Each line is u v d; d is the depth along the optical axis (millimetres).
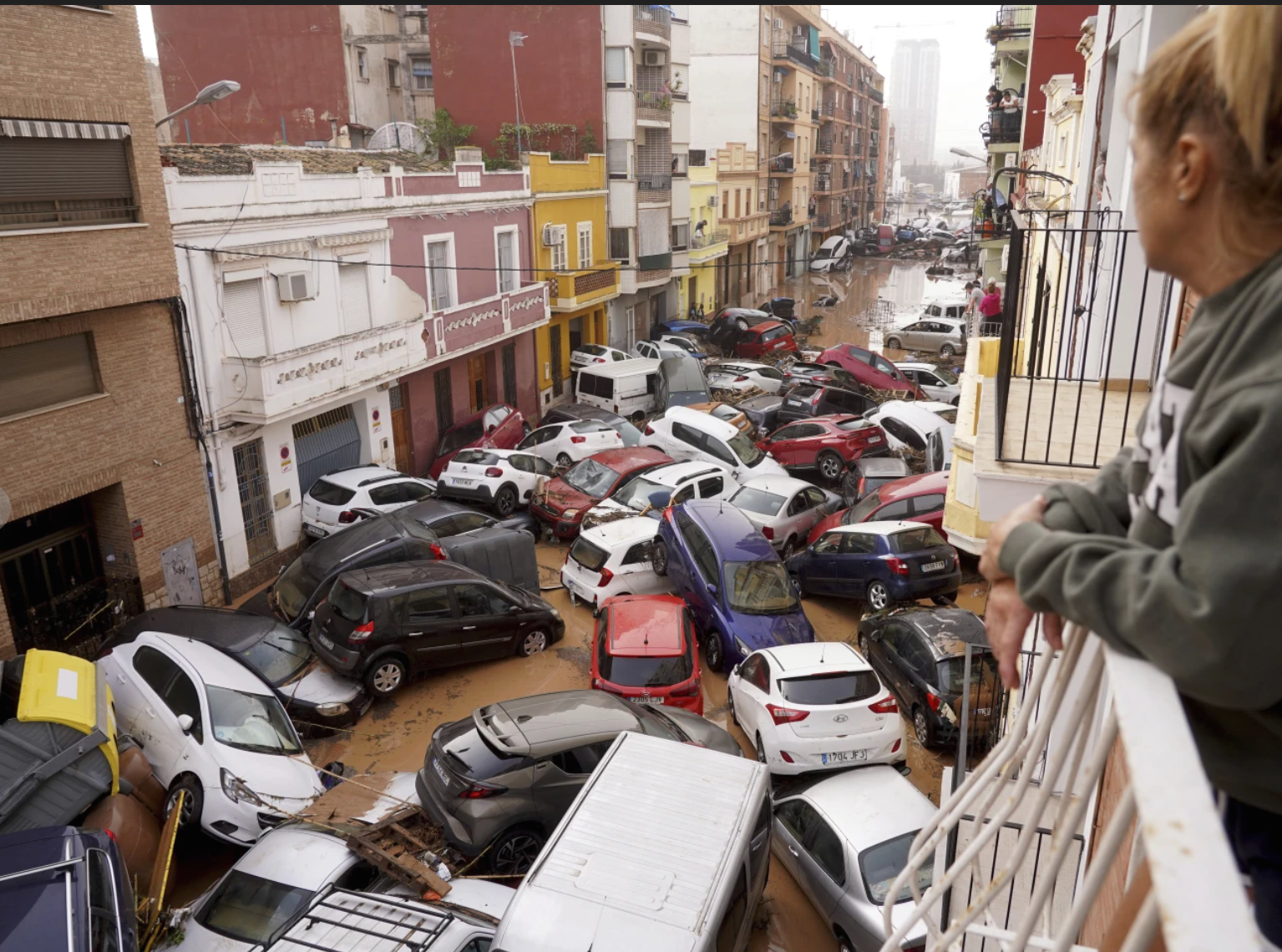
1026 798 5879
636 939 5852
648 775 7520
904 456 23047
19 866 6746
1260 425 959
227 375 16688
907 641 13047
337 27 31531
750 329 37906
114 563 15234
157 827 9406
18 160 12508
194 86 32438
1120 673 1077
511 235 28031
